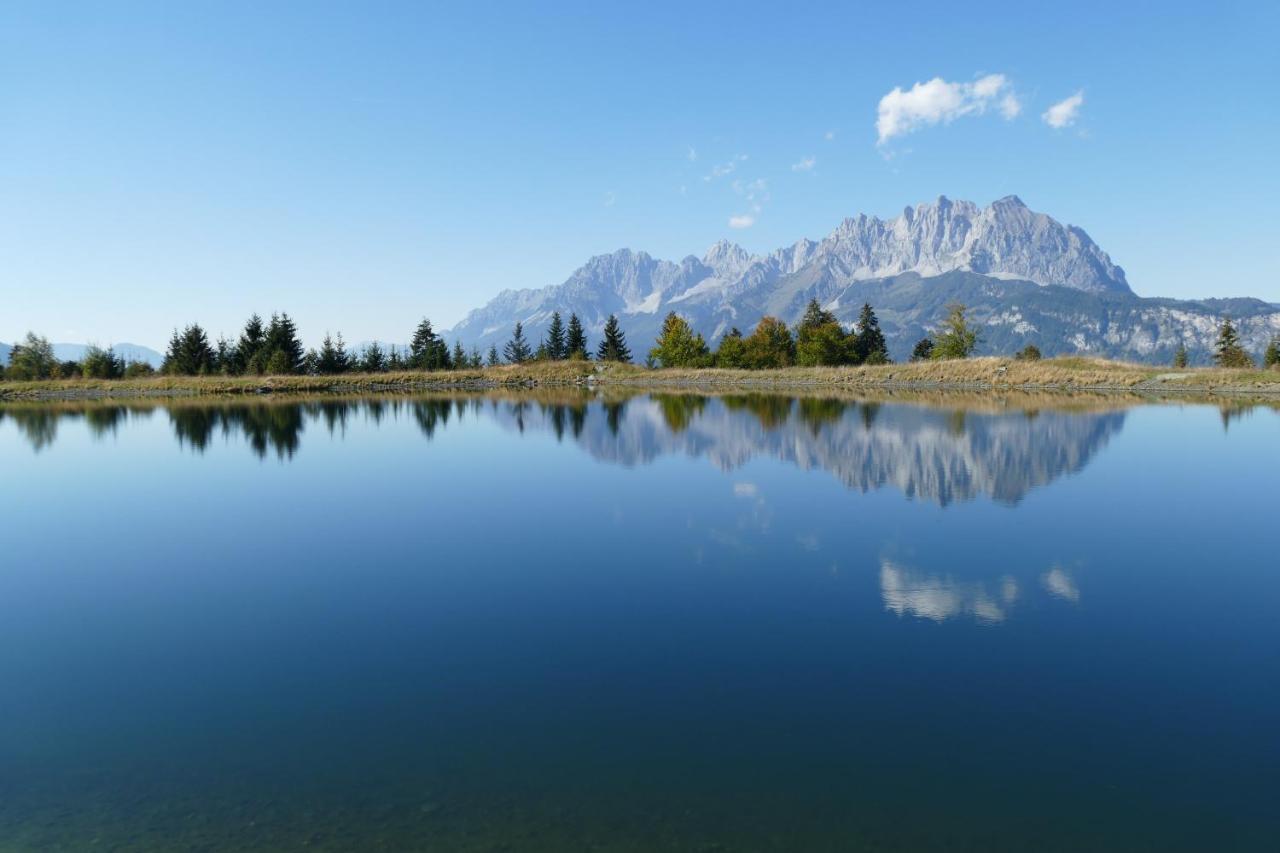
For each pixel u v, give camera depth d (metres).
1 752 7.34
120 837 5.91
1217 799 6.25
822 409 42.91
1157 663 8.95
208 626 10.77
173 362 93.38
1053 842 5.71
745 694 8.20
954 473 21.75
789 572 12.63
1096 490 19.28
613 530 15.74
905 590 11.70
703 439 29.75
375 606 11.41
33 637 10.47
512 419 40.59
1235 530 15.23
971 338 96.44
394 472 23.73
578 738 7.31
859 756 6.92
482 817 6.07
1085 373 64.88
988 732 7.34
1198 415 37.81
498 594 11.81
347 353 104.25
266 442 32.50
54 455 29.36
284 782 6.67
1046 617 10.50
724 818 6.02
